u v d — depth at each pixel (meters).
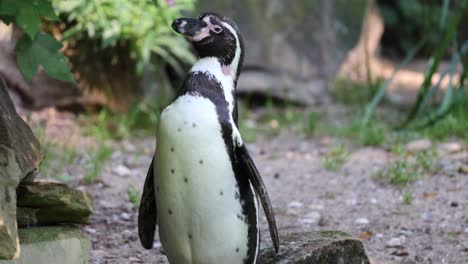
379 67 22.20
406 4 24.12
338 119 16.14
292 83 17.28
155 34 13.55
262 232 8.73
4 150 5.68
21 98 13.84
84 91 14.07
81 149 12.25
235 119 5.83
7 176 5.56
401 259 8.20
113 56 14.05
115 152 12.41
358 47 21.31
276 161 12.66
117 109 14.24
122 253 8.00
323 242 6.98
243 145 5.69
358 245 7.18
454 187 10.91
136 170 11.57
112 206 9.62
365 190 10.91
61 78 6.17
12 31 13.53
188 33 5.82
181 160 5.59
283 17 17.59
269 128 15.05
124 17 13.11
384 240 8.87
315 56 17.94
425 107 16.47
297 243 6.98
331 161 12.26
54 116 13.86
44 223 6.19
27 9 5.78
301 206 10.20
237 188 5.74
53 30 13.51
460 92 14.73
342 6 18.88
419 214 9.82
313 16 18.08
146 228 6.32
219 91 5.76
